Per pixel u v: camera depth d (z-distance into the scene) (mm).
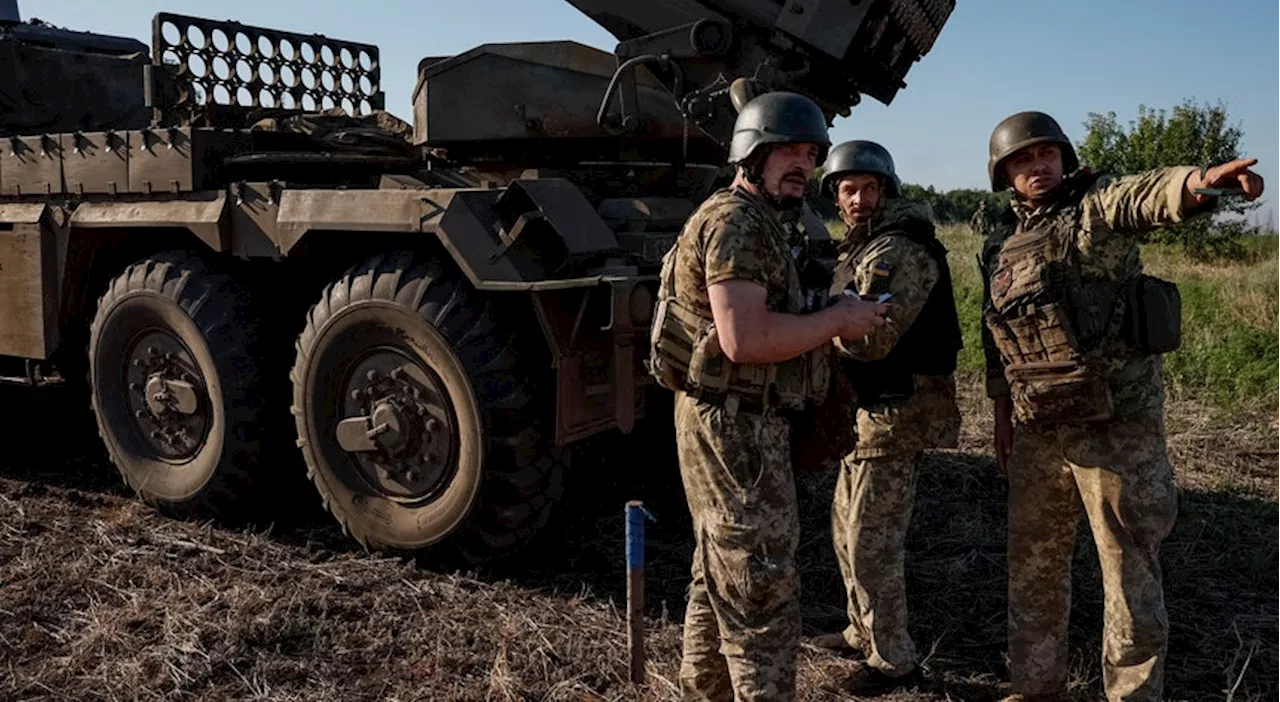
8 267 5312
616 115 4508
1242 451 5879
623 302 3613
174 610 3645
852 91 4754
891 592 3172
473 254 3703
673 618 3656
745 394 2480
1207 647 3479
